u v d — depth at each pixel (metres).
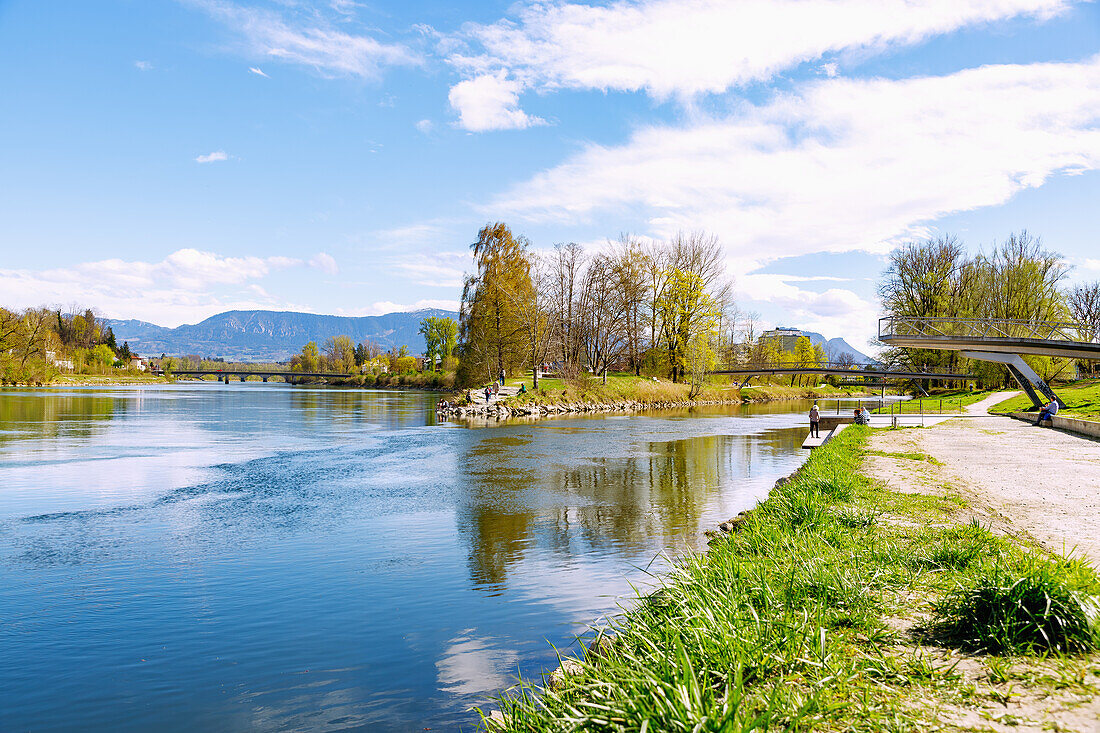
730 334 104.69
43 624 8.59
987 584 5.53
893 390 123.69
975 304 61.53
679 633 5.22
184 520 15.02
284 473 22.23
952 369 72.88
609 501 17.31
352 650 7.67
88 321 148.88
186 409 57.66
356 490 19.03
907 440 27.00
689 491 18.81
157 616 8.88
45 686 6.85
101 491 18.64
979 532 8.76
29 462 23.95
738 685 3.98
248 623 8.59
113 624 8.60
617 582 10.19
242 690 6.71
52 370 108.56
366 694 6.55
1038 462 19.03
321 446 30.39
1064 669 4.52
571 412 60.97
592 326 77.31
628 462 25.31
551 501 17.31
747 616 5.64
